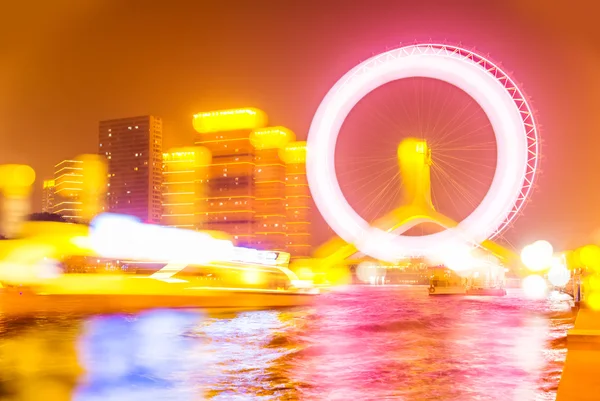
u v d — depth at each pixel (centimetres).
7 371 2119
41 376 2006
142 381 1914
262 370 2127
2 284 5153
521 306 6762
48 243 5203
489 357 2419
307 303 5681
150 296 4981
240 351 2683
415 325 4084
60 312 5062
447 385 1800
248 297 5244
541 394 1639
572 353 1717
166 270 5072
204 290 5066
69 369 2158
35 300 5119
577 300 4978
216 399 1641
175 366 2230
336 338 3256
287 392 1722
